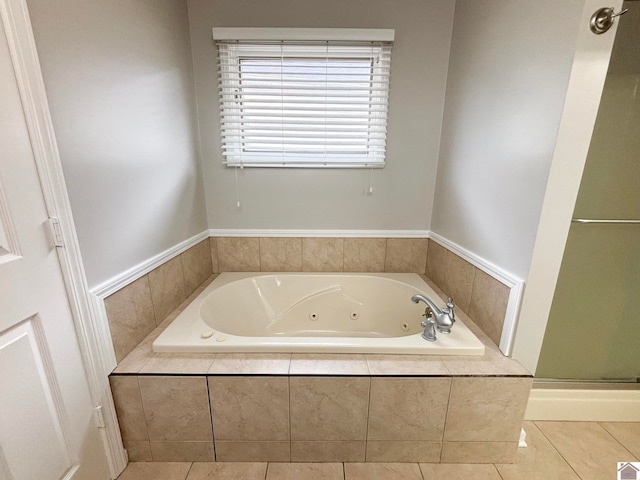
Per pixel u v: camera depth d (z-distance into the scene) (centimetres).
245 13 160
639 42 115
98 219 102
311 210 191
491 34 127
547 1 97
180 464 120
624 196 129
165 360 116
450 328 130
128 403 112
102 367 105
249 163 180
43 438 86
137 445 118
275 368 112
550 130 98
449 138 167
